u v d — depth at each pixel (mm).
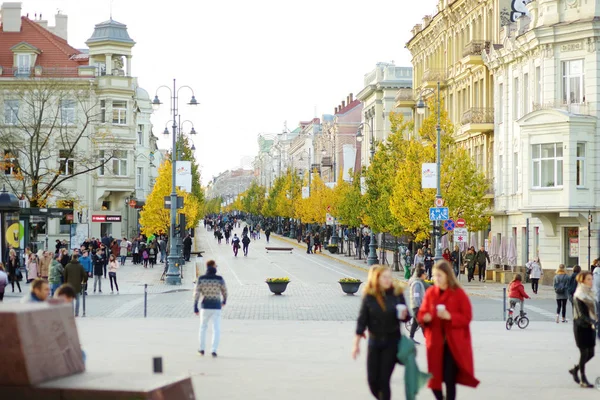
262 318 36781
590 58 54656
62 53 93375
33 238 64062
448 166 62781
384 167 77250
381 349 14039
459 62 76875
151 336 28594
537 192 55625
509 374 20781
